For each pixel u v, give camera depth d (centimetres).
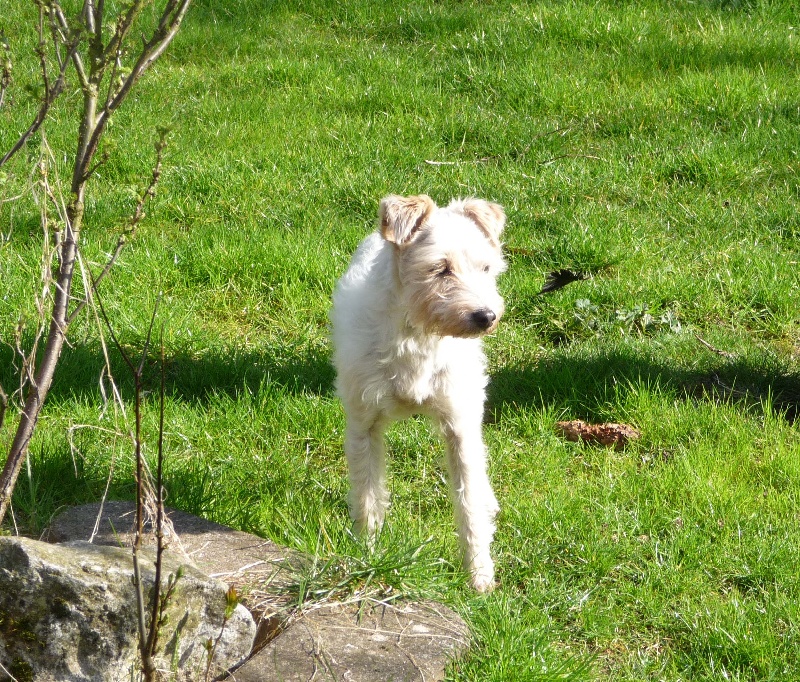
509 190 513
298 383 443
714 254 489
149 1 361
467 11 736
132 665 367
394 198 399
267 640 377
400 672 370
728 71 618
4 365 434
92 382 434
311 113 595
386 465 420
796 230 496
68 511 397
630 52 659
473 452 399
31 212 481
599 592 395
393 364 396
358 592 383
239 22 745
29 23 708
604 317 468
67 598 365
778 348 461
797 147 537
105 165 513
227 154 535
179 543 380
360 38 722
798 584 394
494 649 378
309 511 405
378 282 400
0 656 364
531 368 450
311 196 510
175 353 446
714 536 403
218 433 427
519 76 621
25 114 559
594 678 379
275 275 475
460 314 391
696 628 387
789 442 427
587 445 430
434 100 608
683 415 432
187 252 480
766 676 380
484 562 396
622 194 514
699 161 521
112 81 363
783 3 740
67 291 368
